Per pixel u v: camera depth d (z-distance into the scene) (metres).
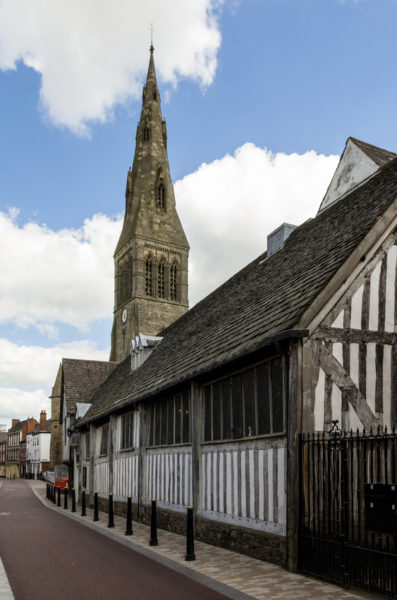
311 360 7.32
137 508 14.20
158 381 13.17
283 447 7.48
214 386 10.00
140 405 14.38
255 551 8.09
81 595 6.04
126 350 61.09
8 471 110.12
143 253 62.62
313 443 6.95
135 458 14.76
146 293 62.31
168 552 8.83
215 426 9.84
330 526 6.86
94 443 20.83
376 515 5.96
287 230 14.89
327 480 6.70
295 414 7.14
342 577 6.17
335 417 7.36
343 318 7.66
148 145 68.69
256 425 8.34
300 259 11.15
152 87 71.38
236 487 8.82
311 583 6.40
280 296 9.63
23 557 8.52
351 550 6.21
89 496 20.41
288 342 7.43
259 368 8.38
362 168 13.30
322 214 13.68
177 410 11.95
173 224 65.69
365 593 5.92
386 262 8.07
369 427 7.56
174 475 11.75
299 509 7.00
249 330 9.34
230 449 9.12
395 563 5.66
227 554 8.51
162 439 12.83
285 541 7.28
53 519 15.02
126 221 67.75
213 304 17.36
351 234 8.91
